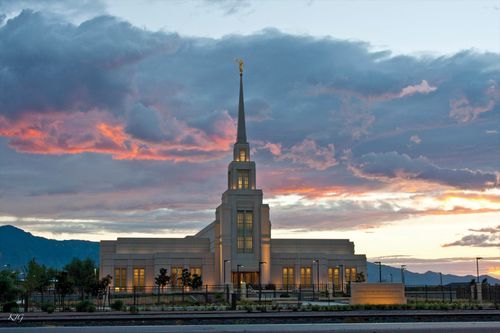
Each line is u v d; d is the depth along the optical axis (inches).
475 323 1899.6
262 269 6845.5
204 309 3331.7
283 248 7362.2
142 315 2466.8
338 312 2586.1
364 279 7007.9
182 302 4370.1
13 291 3843.5
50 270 5216.5
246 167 7111.2
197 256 6983.3
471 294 4379.9
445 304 3353.8
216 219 7253.9
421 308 3122.5
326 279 7012.8
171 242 7303.2
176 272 6899.6
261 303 4072.3
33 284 5029.5
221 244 6835.6
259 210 6978.4
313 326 1803.6
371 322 2014.0
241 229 6919.3
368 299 3363.7
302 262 7032.5
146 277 6899.6
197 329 1744.6
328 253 7322.8
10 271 4124.0
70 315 2529.5
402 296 3388.3
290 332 1672.0
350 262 7185.0
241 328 1759.4
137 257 6914.4
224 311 2984.7
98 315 2497.5
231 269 6781.5
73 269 5580.7
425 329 1727.4
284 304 4008.4
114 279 6815.9
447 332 1681.8
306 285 6884.8
